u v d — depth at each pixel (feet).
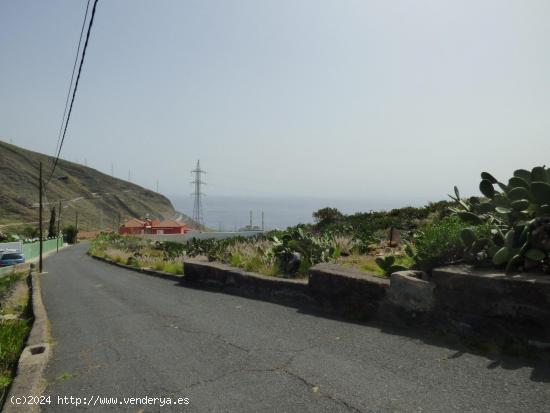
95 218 437.17
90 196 506.48
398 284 16.87
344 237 37.47
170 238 214.90
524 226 15.14
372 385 11.64
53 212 237.66
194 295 29.35
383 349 14.34
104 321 23.81
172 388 12.80
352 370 12.80
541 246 14.48
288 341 16.26
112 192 573.74
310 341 15.99
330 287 20.26
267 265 28.81
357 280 18.78
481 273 14.61
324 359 13.96
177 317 22.66
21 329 23.57
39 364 16.29
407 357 13.43
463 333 14.44
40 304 32.42
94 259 113.60
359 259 27.89
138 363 15.49
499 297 13.56
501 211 18.20
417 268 19.06
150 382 13.46
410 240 35.88
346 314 19.13
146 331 20.31
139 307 27.09
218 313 22.52
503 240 16.96
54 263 104.17
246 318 20.70
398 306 16.83
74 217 396.37
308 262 27.22
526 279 13.14
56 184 458.09
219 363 14.60
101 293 36.65
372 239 36.63
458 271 15.10
